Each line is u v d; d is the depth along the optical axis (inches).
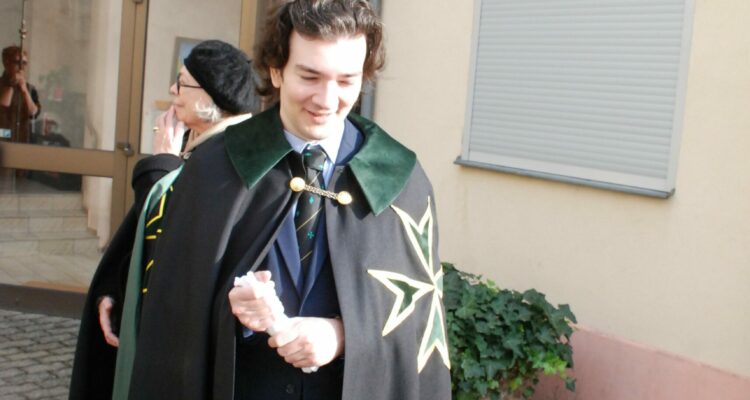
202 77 96.7
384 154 78.4
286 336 68.2
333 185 75.9
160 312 76.3
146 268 88.9
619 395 152.8
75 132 240.2
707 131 141.7
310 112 71.2
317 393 73.9
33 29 239.9
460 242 183.3
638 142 152.2
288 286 73.5
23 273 239.3
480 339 142.0
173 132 100.7
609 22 156.1
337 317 73.5
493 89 176.2
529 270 169.6
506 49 173.6
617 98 155.3
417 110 191.2
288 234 74.1
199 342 73.6
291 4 70.3
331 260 73.3
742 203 136.6
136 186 98.2
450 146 185.0
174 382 74.7
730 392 137.1
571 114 162.7
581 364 158.9
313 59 69.2
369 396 72.4
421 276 77.6
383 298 74.5
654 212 149.4
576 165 162.2
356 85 71.6
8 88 240.2
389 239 75.9
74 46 239.6
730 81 138.5
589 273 159.2
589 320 159.2
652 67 149.9
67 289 233.6
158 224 89.2
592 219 159.0
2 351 201.0
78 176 239.0
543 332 144.7
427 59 189.0
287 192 74.9
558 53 164.4
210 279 73.8
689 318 143.9
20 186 240.8
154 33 231.3
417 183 79.4
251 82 97.9
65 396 176.6
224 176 76.2
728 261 138.5
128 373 88.0
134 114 232.5
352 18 69.4
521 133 171.5
